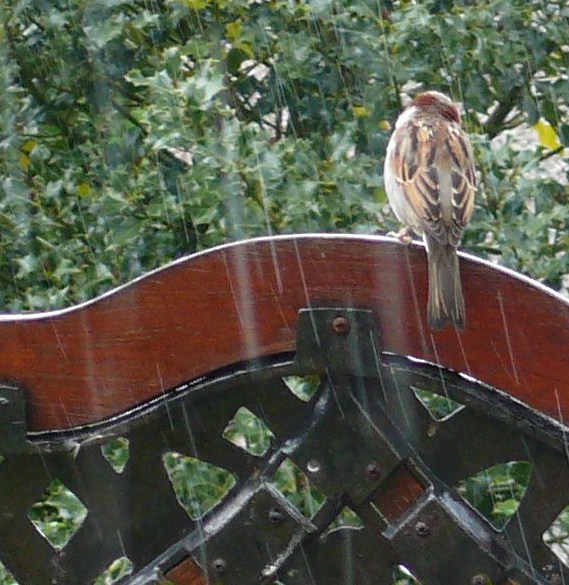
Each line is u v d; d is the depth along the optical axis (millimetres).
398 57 10586
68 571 7105
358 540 6941
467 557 6793
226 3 10727
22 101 11078
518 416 6793
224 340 6879
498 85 10984
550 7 11062
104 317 6918
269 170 9828
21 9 10859
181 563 7012
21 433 6945
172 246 10578
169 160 10961
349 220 10102
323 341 6789
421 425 6844
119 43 11281
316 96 11133
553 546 10352
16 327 6926
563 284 10945
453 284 6645
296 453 6883
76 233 11000
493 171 10234
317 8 10516
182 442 6988
